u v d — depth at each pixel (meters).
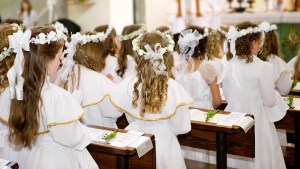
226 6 8.69
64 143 2.40
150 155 2.79
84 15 8.73
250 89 3.50
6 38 2.57
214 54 3.81
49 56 2.35
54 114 2.35
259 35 3.47
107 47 4.03
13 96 2.33
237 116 3.22
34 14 8.91
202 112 3.36
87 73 3.30
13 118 2.34
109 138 2.72
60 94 2.40
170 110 2.77
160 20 9.40
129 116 3.06
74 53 3.19
